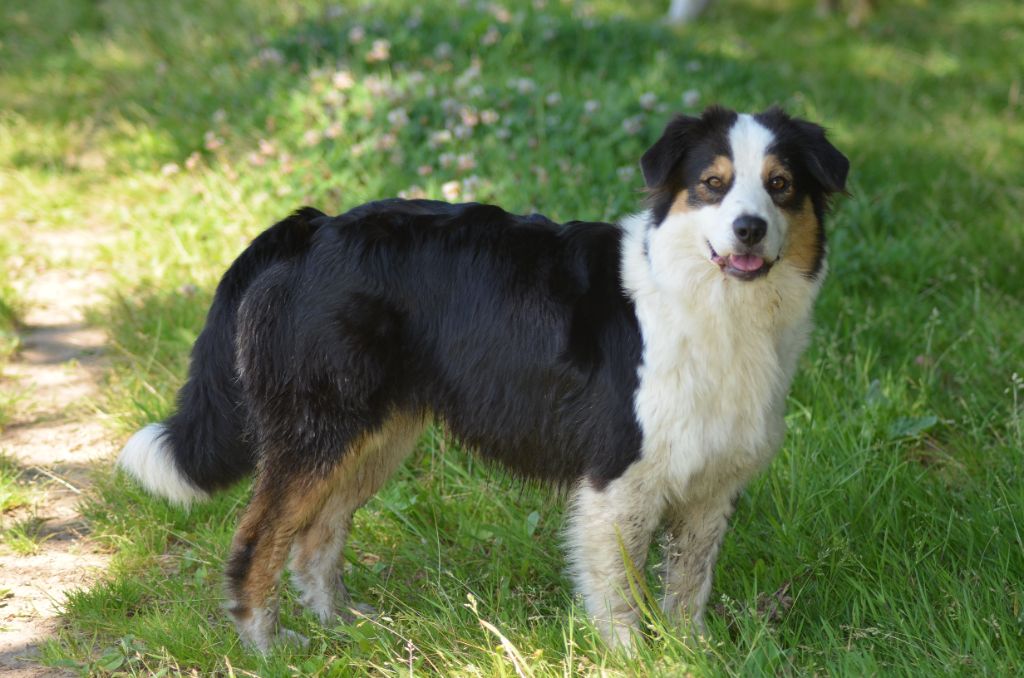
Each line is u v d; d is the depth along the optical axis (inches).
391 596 201.5
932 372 268.2
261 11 551.5
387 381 186.5
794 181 173.0
